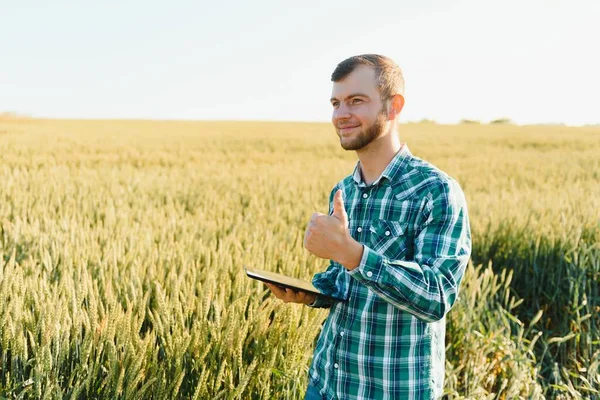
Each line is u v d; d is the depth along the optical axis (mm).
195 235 4672
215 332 2260
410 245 1620
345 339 1687
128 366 2045
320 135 32344
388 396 1604
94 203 6340
